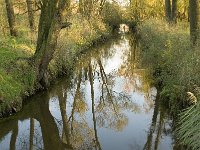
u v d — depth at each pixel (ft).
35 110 45.19
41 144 36.17
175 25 70.03
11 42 58.54
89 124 41.29
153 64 55.52
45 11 48.34
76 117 43.65
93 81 60.64
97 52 88.58
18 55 52.11
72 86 57.06
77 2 98.43
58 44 58.13
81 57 79.46
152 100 46.52
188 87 36.60
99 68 70.54
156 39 61.67
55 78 55.16
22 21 78.43
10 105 41.06
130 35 121.49
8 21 66.90
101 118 42.98
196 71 36.45
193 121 28.63
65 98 50.65
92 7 106.63
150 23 85.15
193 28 45.88
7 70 45.78
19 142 36.40
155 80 51.06
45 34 48.55
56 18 47.93
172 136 35.60
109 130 38.91
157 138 35.73
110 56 83.05
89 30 96.99
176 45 46.24
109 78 61.98
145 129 38.34
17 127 39.88
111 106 47.55
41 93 49.29
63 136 38.06
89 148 34.65
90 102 49.55
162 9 117.08
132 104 47.01
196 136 28.37
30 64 49.08
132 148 34.06
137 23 131.44
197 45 38.37
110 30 123.75
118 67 70.64
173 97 39.52
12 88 43.04
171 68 43.50
